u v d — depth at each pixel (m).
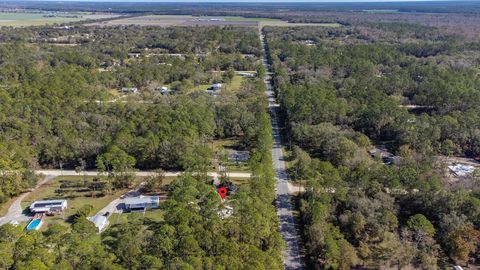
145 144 123.75
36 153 124.25
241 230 78.62
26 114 147.75
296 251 86.81
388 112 152.88
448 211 91.69
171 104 170.38
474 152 138.75
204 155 119.25
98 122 147.75
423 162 117.44
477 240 82.31
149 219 97.88
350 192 98.56
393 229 89.25
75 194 109.94
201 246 74.25
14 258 70.25
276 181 117.69
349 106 163.50
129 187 114.19
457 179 113.44
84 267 68.50
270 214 87.69
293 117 151.88
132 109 161.88
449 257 84.75
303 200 100.25
